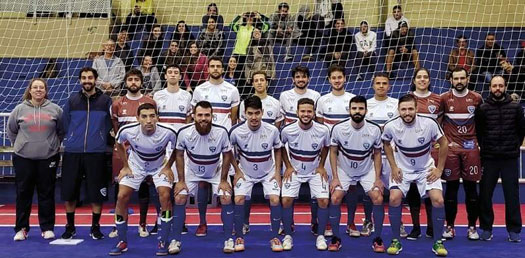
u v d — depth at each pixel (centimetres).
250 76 1133
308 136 628
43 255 600
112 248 627
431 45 1255
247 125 625
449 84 1152
